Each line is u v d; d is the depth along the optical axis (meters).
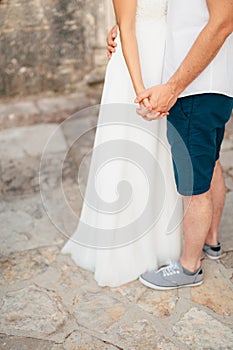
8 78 3.83
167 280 2.05
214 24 1.51
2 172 2.96
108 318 1.94
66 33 3.77
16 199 2.71
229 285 2.09
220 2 1.48
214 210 2.13
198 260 2.04
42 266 2.22
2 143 3.28
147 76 1.82
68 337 1.87
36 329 1.90
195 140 1.75
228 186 2.71
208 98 1.69
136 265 2.11
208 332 1.87
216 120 1.74
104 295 2.05
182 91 1.66
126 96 1.85
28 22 3.66
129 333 1.88
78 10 3.70
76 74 3.95
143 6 1.72
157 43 1.78
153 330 1.88
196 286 2.09
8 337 1.86
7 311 1.98
